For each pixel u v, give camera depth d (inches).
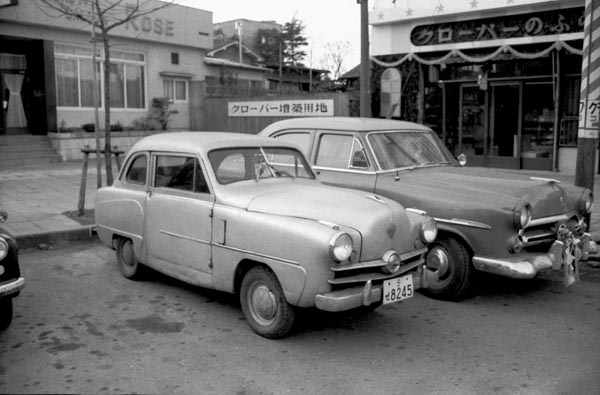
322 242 168.1
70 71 732.0
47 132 700.0
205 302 224.5
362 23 394.3
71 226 332.8
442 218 226.8
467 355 179.0
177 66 875.4
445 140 662.5
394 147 266.2
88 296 230.8
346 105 654.5
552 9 551.5
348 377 162.9
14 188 473.7
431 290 232.7
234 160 216.2
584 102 314.3
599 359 176.9
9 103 703.1
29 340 185.3
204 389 154.3
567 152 578.2
